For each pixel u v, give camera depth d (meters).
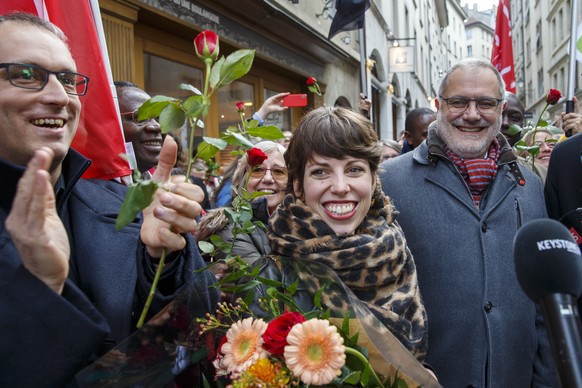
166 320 1.09
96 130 1.87
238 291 1.24
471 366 1.89
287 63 8.38
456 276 1.95
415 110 3.97
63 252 0.98
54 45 1.22
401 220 2.06
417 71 23.05
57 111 1.21
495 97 2.05
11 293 0.94
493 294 1.93
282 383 0.97
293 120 8.84
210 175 3.31
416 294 1.54
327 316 1.11
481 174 2.05
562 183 2.11
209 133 6.36
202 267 1.26
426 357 1.95
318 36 8.77
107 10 4.39
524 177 2.13
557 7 19.73
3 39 1.18
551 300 0.81
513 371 1.92
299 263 1.25
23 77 1.18
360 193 1.46
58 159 1.24
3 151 1.21
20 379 0.93
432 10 31.94
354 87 12.09
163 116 1.02
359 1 5.43
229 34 6.52
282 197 2.29
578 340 0.77
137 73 5.18
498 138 2.17
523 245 0.86
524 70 28.41
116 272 1.25
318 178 1.48
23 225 0.91
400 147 5.05
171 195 1.02
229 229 1.75
